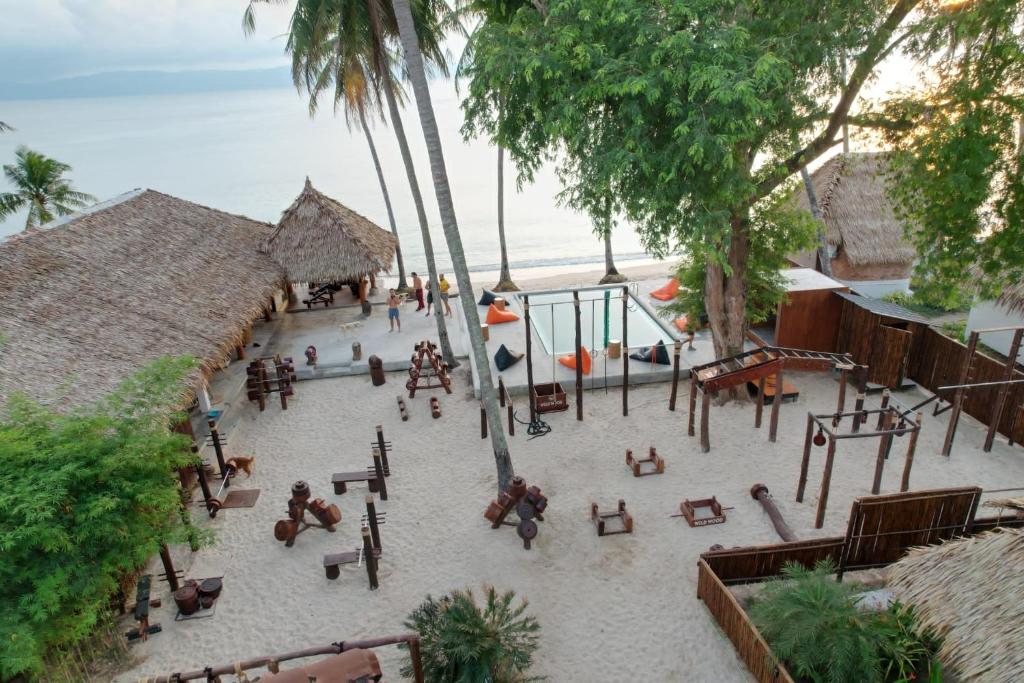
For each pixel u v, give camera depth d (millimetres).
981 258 15211
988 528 11336
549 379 19156
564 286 30219
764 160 15602
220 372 21109
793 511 13398
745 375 15148
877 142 14758
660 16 12148
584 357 19375
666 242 14516
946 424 16391
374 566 11844
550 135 13328
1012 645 7539
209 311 18484
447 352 21109
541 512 13312
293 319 26125
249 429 17938
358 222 26594
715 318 17672
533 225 48812
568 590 11695
